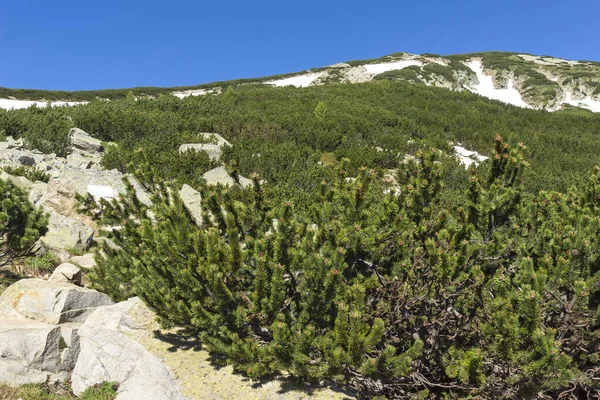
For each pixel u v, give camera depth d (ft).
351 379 14.92
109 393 16.12
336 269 14.42
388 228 16.89
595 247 14.55
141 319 19.13
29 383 16.12
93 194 35.83
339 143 76.48
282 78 242.17
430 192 17.75
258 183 18.04
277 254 15.33
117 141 66.18
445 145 81.61
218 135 67.46
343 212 17.15
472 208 17.76
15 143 54.34
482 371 14.39
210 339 15.21
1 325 16.92
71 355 17.57
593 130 113.29
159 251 16.56
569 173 67.31
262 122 78.54
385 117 92.32
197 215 30.04
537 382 12.05
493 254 15.99
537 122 117.29
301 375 14.57
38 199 35.99
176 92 208.03
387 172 61.67
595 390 15.11
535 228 17.78
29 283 19.74
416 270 16.35
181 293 16.34
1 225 21.40
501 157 18.15
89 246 33.04
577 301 13.62
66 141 57.21
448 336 15.72
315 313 15.08
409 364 13.17
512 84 224.53
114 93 186.29
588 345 14.60
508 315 12.18
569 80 212.64
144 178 21.72
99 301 21.01
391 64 235.61
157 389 15.51
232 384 15.62
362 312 13.98
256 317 16.14
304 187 49.85
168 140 60.80
